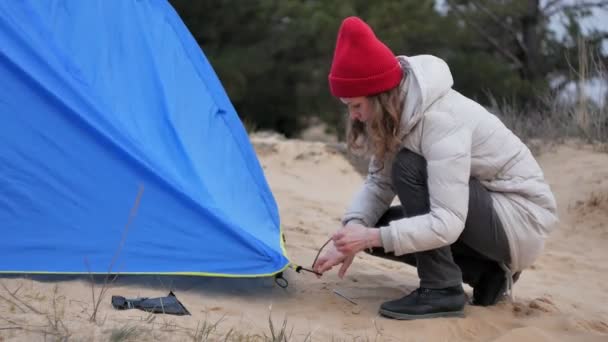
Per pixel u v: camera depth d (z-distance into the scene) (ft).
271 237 12.48
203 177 12.26
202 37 51.24
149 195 11.53
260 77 52.16
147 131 12.34
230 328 10.02
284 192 21.76
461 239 11.30
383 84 10.27
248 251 11.46
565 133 26.45
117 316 9.89
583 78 27.35
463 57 46.70
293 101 53.16
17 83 11.66
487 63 46.26
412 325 10.85
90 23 13.24
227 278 12.41
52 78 11.91
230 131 14.29
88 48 12.89
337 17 48.32
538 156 24.73
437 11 49.06
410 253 11.20
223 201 12.21
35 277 11.25
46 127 11.57
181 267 11.34
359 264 14.52
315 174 24.23
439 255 10.96
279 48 50.65
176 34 14.80
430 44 47.39
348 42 10.27
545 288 14.71
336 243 10.69
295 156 25.20
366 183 11.82
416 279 13.84
